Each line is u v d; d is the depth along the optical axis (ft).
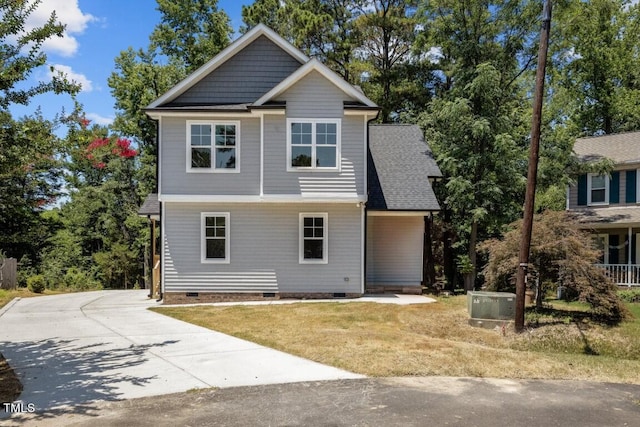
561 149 68.39
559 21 70.03
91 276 113.09
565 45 72.64
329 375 22.80
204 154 49.47
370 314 40.52
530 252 39.70
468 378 22.59
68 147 23.30
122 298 59.57
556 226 40.40
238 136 49.49
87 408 18.22
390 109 98.37
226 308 44.45
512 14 68.13
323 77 48.80
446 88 98.99
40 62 22.08
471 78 68.03
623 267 62.34
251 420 16.98
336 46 95.45
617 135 75.00
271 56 52.65
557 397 19.98
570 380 22.75
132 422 16.76
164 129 49.39
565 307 46.55
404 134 67.31
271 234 49.98
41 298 60.34
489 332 36.06
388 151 63.77
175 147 49.37
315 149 48.80
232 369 23.90
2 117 21.42
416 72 98.89
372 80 99.19
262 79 52.49
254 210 49.93
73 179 113.09
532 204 35.37
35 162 23.12
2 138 21.26
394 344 28.96
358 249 50.24
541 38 34.37
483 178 67.10
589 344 33.78
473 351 27.66
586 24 98.58
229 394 19.97
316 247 50.19
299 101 48.78
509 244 41.09
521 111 78.43
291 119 48.70
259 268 49.90
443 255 77.36
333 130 48.88
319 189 48.73
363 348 27.84
